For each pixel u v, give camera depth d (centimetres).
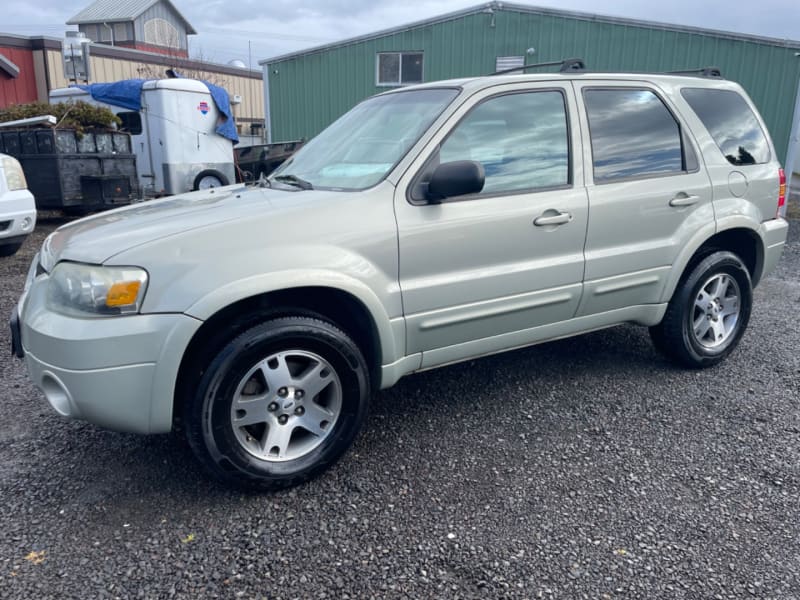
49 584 223
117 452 313
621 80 375
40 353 254
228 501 272
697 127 398
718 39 1493
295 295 285
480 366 427
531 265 329
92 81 1939
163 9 4034
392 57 1756
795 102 1473
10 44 1761
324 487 284
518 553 239
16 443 321
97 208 1036
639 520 259
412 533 251
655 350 457
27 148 970
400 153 306
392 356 299
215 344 259
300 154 380
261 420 273
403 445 321
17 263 725
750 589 221
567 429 338
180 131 1215
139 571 229
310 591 220
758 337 491
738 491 280
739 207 405
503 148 325
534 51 1634
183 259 250
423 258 297
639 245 368
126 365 244
